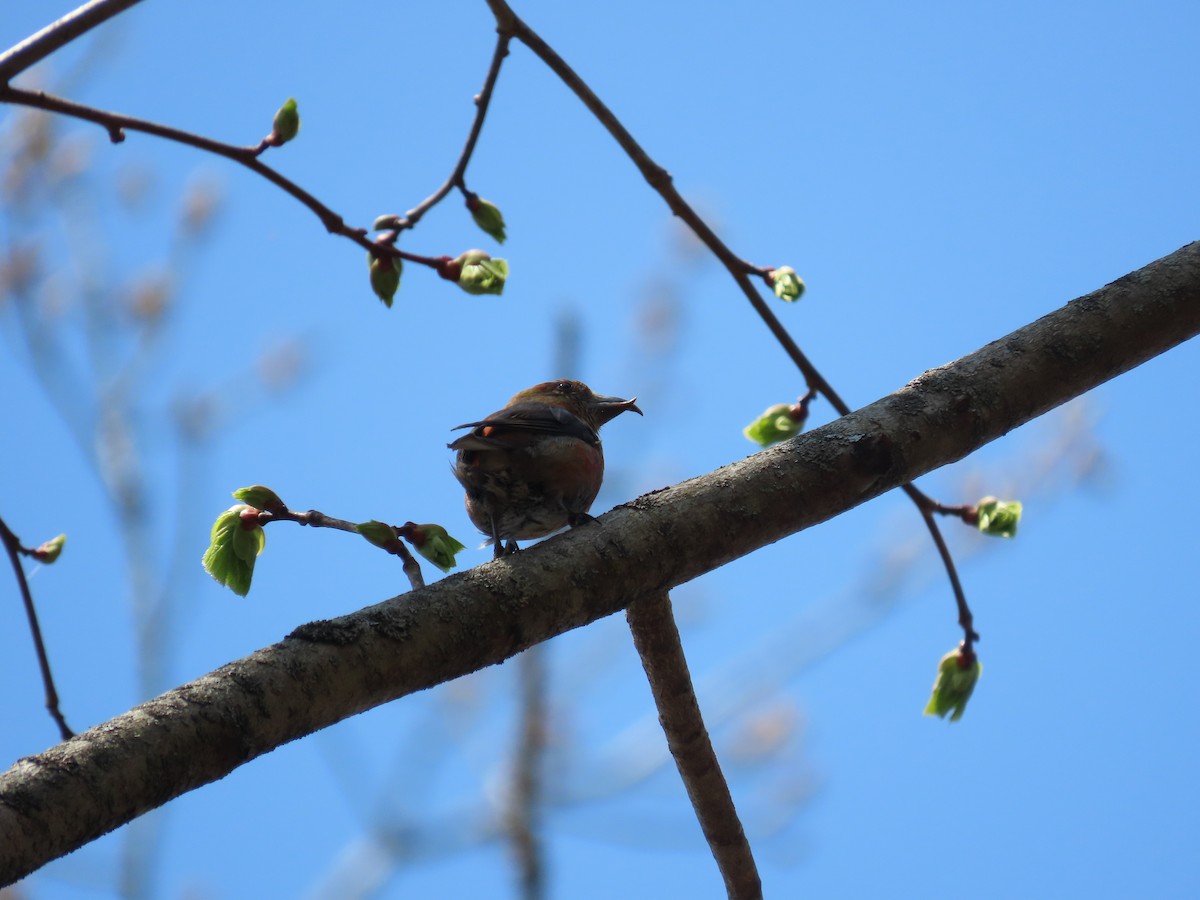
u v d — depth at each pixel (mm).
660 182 9742
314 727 6285
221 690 6086
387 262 8461
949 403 7723
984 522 9758
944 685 9836
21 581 8633
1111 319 7914
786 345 10047
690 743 8344
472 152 9219
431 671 6605
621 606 7215
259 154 7914
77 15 7152
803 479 7477
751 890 8781
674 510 7328
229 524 7887
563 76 9406
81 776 5598
